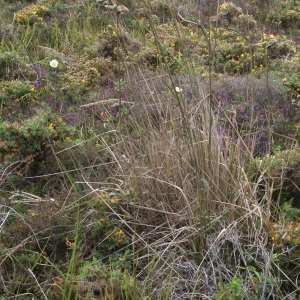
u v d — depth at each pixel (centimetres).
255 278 269
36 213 309
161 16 819
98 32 706
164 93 435
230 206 303
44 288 260
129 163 329
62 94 509
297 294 274
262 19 827
